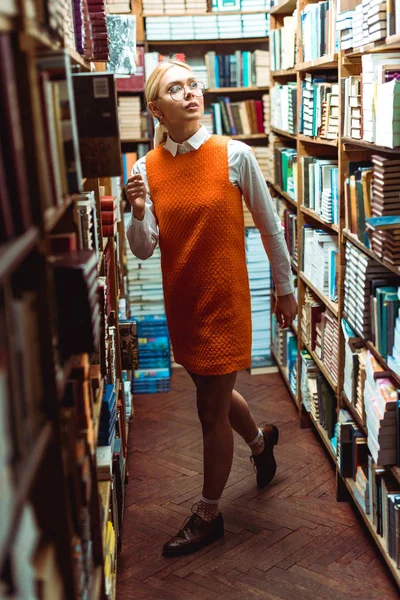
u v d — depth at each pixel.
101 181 3.54
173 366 5.21
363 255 2.74
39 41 1.35
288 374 4.46
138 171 2.82
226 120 5.12
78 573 1.53
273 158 4.93
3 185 1.09
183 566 2.76
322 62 3.21
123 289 4.34
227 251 2.68
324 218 3.37
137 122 4.85
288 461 3.61
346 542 2.87
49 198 1.45
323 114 3.35
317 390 3.65
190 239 2.68
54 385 1.32
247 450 3.75
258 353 5.10
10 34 1.19
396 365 2.38
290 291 2.94
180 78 2.58
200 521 2.87
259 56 5.04
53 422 1.33
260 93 5.40
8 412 1.07
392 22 2.18
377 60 2.47
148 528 3.03
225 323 2.72
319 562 2.74
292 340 4.32
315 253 3.65
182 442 3.89
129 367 3.58
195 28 4.94
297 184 3.99
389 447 2.48
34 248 1.27
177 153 2.68
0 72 1.08
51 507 1.38
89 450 1.70
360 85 2.69
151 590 2.61
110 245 3.26
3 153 1.12
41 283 1.29
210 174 2.64
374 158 2.48
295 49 3.99
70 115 1.63
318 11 3.33
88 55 2.42
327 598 2.52
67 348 1.60
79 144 2.00
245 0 4.94
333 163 3.43
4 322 1.08
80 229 2.10
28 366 1.22
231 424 3.16
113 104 1.97
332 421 3.45
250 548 2.85
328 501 3.21
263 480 3.33
